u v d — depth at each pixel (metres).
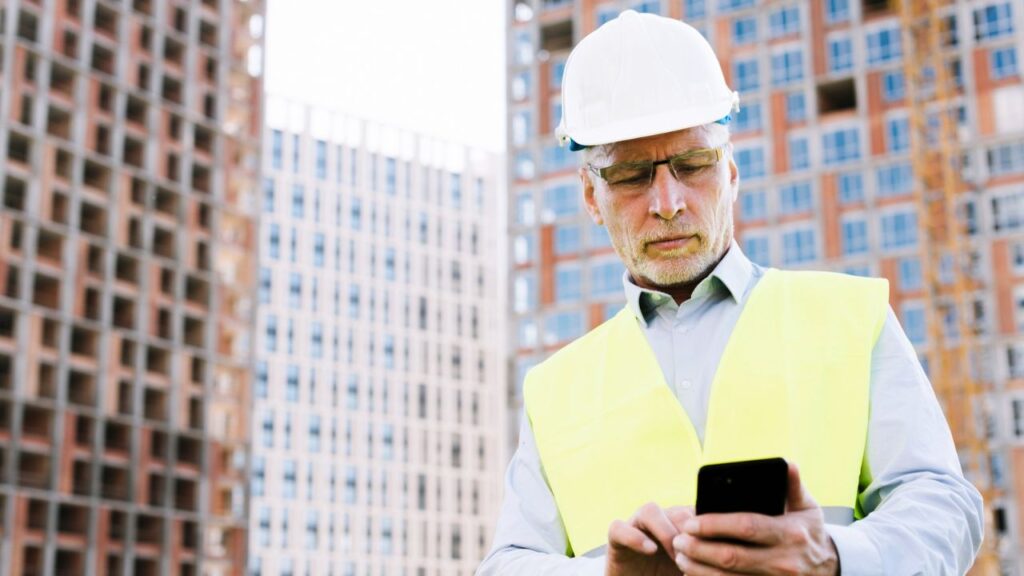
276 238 120.25
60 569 73.69
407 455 123.19
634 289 3.28
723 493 2.22
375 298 125.31
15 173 75.31
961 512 2.69
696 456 3.02
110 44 81.81
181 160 84.62
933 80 69.44
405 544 120.69
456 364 129.50
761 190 71.94
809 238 70.31
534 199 77.19
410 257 128.88
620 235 3.19
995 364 65.50
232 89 90.19
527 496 3.32
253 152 90.19
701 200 3.11
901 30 71.00
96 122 79.94
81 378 76.69
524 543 3.24
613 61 3.16
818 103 72.31
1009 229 67.00
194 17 87.50
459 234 133.38
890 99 70.50
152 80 83.88
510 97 79.75
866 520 2.56
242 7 91.31
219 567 82.31
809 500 2.25
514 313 75.94
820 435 2.91
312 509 115.75
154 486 79.19
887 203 69.38
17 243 75.00
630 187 3.13
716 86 3.13
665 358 3.21
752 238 71.38
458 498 125.62
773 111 72.50
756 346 3.08
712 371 3.14
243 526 83.69
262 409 115.25
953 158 68.50
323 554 115.31
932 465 2.79
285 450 115.56
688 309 3.22
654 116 3.08
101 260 78.62
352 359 122.00
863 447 2.90
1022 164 67.56
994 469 64.00
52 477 73.12
